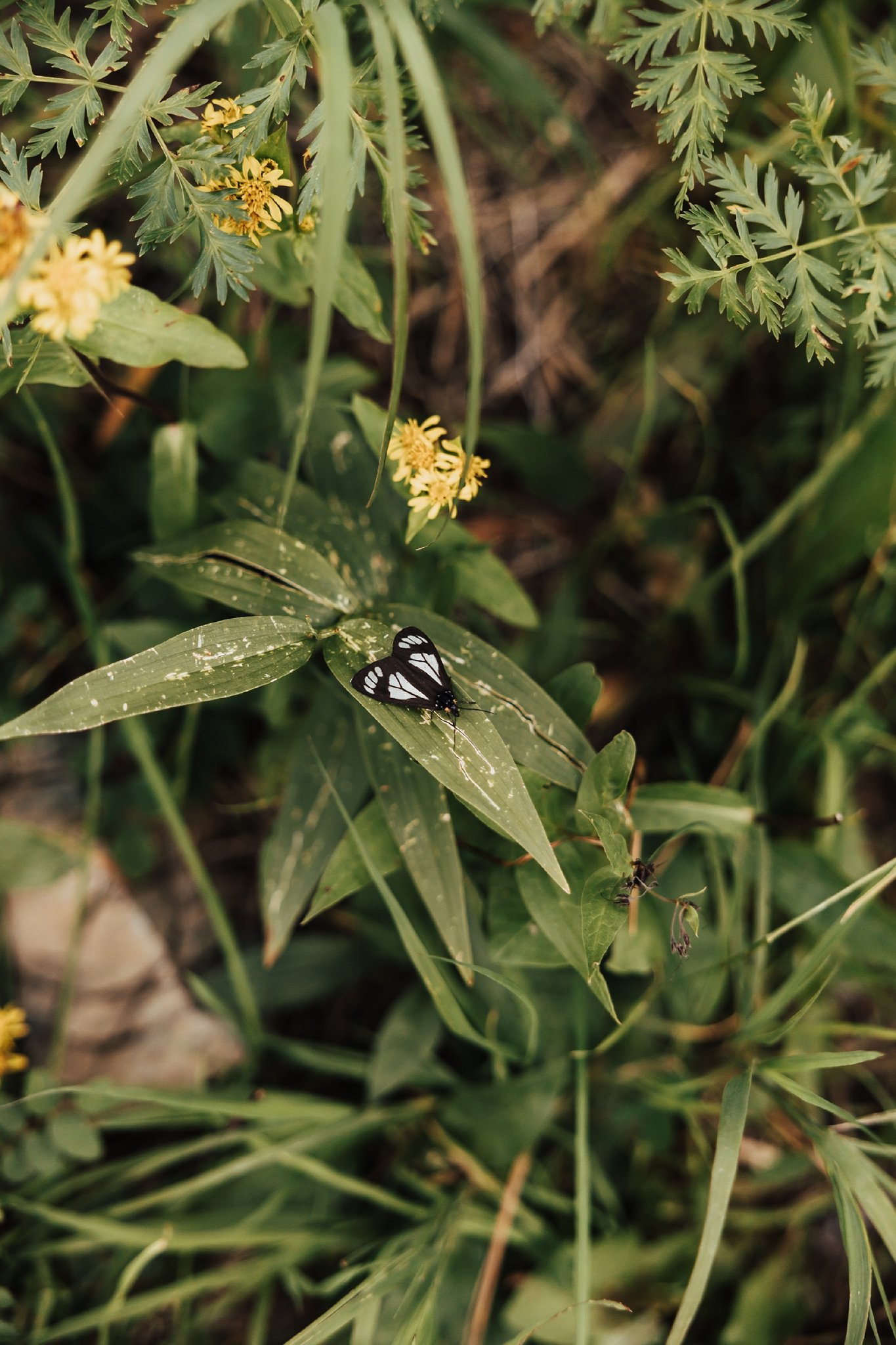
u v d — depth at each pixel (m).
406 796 0.51
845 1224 0.51
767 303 0.49
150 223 0.49
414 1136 0.61
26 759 0.62
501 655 0.51
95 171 0.43
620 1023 0.54
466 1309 0.58
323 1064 0.61
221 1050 0.63
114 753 0.63
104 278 0.45
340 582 0.52
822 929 0.60
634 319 0.71
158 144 0.50
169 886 0.64
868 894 0.52
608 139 0.70
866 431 0.62
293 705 0.62
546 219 0.70
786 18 0.48
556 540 0.70
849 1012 0.66
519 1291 0.58
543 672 0.66
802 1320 0.62
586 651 0.69
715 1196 0.50
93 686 0.47
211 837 0.65
